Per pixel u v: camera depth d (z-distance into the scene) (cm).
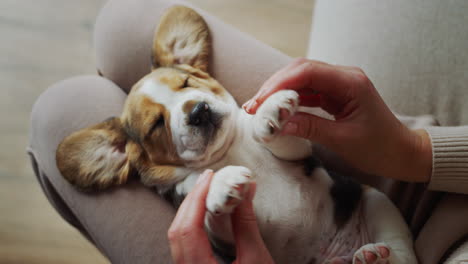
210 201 54
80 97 66
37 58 98
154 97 62
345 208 61
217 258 61
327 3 70
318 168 62
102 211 61
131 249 59
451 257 55
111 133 63
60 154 60
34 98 95
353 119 56
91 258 84
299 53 95
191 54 66
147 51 67
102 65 70
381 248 56
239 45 66
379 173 58
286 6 101
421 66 63
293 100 55
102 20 69
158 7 68
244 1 101
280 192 60
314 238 60
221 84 66
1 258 84
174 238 53
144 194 62
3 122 93
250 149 62
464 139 56
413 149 56
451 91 62
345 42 67
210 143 60
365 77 56
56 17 102
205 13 69
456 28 62
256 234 54
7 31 100
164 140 62
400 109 64
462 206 57
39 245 85
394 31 64
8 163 90
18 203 88
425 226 58
